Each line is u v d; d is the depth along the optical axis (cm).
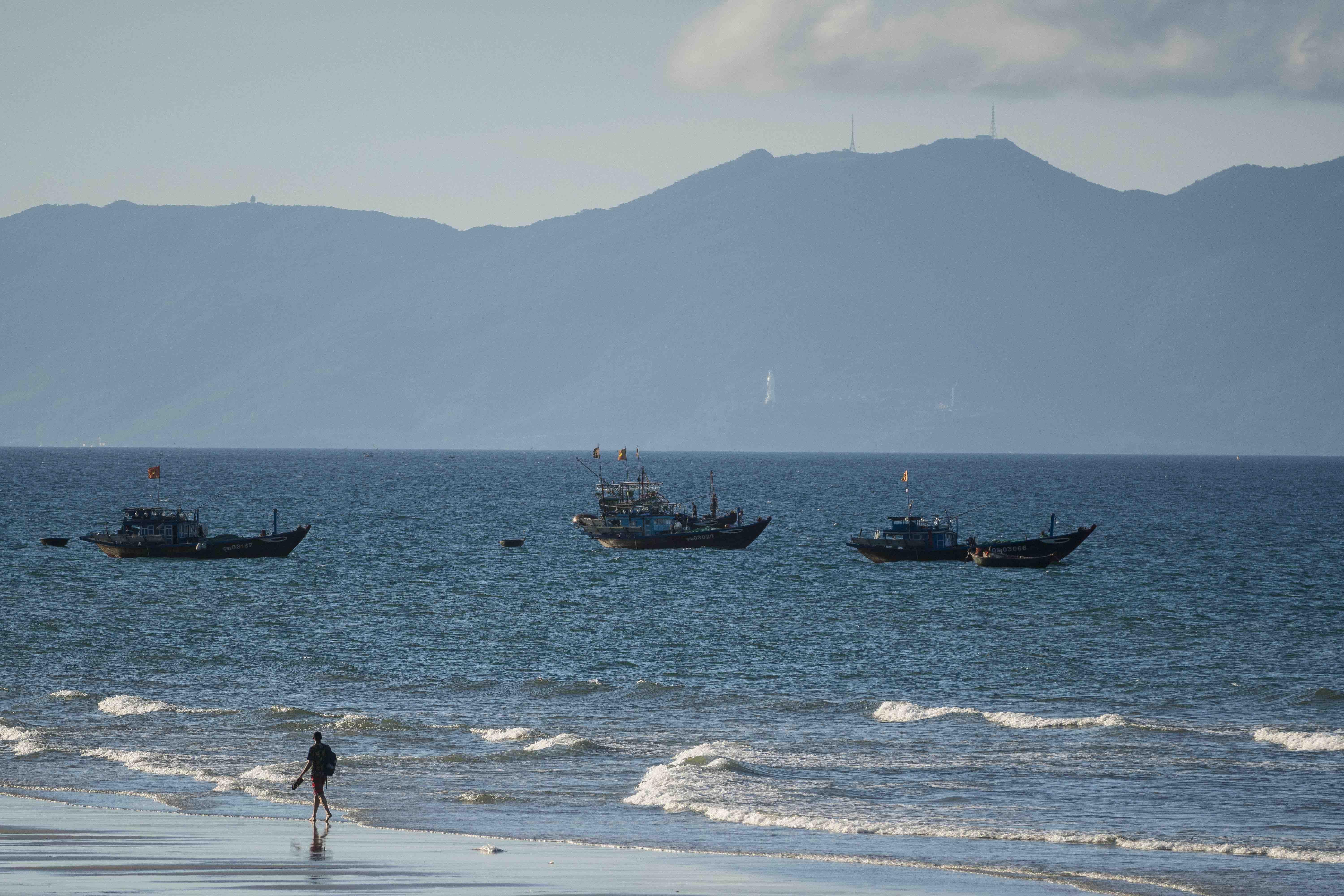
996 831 13212
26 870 11000
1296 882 11488
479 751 17338
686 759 16412
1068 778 15788
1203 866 12025
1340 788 15312
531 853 12156
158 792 14812
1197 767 16388
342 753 17150
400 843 12488
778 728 19012
